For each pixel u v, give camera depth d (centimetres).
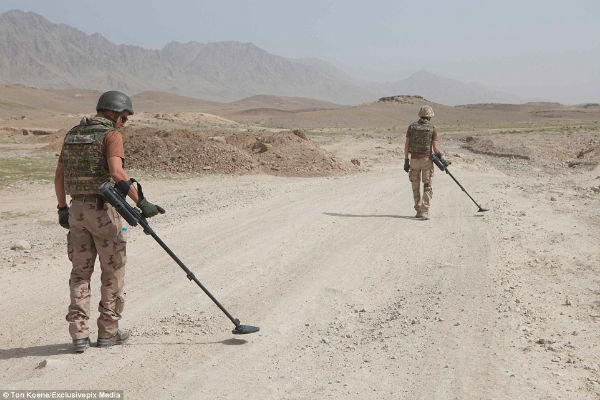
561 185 1515
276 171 2434
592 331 501
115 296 484
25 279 730
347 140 5294
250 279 719
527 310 562
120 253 479
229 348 479
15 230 1244
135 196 458
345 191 1552
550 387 385
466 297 617
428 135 1094
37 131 5872
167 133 2708
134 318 573
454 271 732
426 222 1075
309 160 2533
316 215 1156
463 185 1619
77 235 472
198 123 8344
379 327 541
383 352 468
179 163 2430
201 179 2202
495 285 657
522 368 420
